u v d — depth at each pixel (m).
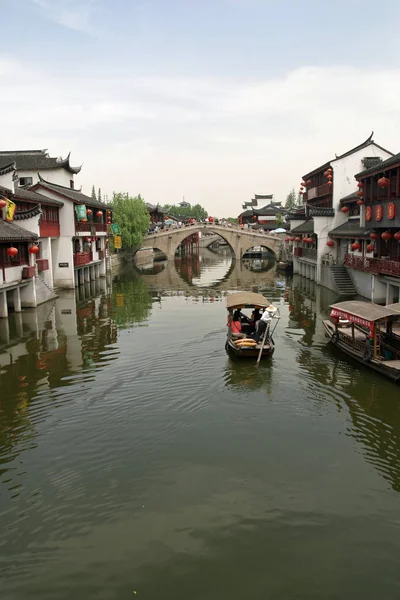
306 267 47.03
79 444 11.78
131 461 10.98
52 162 42.88
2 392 15.20
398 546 8.34
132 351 19.66
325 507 9.34
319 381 15.88
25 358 18.81
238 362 17.92
